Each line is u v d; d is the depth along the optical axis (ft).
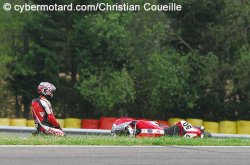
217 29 506.48
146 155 125.59
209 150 138.51
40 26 541.34
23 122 450.30
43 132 181.57
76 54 532.32
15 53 556.10
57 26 550.36
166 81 482.69
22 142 137.80
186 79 487.20
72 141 143.84
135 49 510.17
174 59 493.77
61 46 547.90
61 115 569.23
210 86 520.42
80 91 507.71
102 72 506.89
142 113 538.06
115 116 538.47
